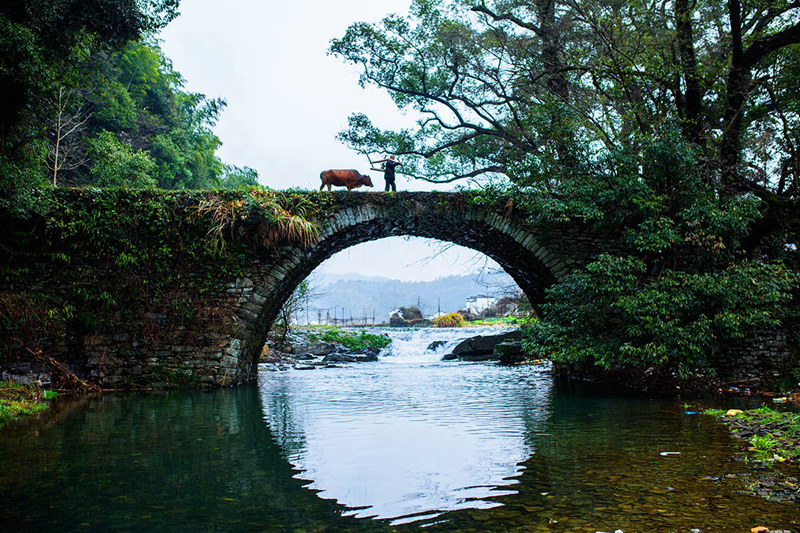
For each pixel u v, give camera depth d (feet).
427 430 22.67
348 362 73.56
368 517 12.26
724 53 43.14
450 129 62.23
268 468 16.58
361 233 45.96
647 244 36.94
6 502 13.44
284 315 74.54
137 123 108.17
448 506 12.95
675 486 14.30
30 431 22.79
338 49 58.65
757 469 15.93
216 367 39.73
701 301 33.91
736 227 35.22
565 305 37.50
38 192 37.01
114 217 39.70
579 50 45.11
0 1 30.63
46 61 34.86
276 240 40.45
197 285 40.34
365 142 63.82
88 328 38.96
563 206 39.09
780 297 33.68
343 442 20.31
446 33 54.60
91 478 15.55
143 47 112.57
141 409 29.22
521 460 17.35
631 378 39.42
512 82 55.47
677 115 39.50
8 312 36.78
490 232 45.06
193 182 126.41
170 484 14.93
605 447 19.15
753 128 42.70
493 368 60.64
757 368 37.93
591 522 11.71
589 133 42.09
